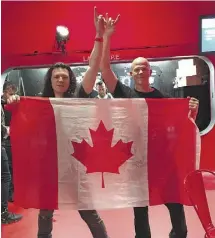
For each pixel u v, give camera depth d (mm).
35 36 6074
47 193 2279
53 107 2291
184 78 5766
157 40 5887
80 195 2301
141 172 2385
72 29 6023
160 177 2400
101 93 5160
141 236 2430
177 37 5844
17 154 2252
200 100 5742
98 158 2336
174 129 2410
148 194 2383
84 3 5988
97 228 2371
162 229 3357
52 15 6035
